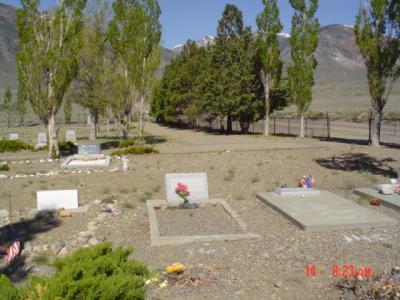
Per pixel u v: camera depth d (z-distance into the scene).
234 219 10.39
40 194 11.37
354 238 8.79
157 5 30.50
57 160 23.30
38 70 23.31
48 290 4.36
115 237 9.30
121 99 31.67
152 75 31.02
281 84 37.94
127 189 14.34
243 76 37.50
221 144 30.00
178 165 19.97
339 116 59.94
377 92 25.52
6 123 83.38
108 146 31.89
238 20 41.81
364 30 25.19
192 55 54.00
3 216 11.09
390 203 11.17
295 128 47.97
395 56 24.95
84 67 34.03
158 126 60.09
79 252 5.67
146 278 5.84
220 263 7.57
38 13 23.36
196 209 11.59
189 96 50.50
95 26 33.69
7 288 4.42
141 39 30.34
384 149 24.05
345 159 20.52
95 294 4.36
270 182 15.28
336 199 11.81
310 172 17.19
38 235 9.52
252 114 38.66
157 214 11.06
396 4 24.23
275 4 35.53
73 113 113.56
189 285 6.52
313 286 6.49
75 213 11.12
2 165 19.78
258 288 6.45
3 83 184.88
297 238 8.85
